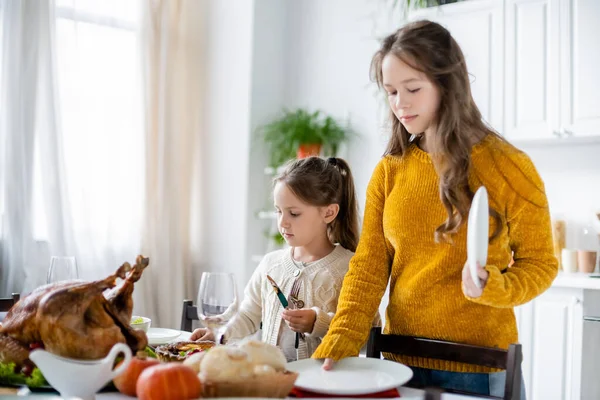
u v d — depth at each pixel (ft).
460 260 4.00
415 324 4.17
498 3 9.71
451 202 3.92
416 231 4.16
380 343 4.17
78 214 11.34
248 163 12.05
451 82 3.95
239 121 12.23
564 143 9.86
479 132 4.09
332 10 12.42
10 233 10.41
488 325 4.00
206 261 12.65
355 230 5.82
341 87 12.19
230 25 12.51
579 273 9.29
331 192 5.56
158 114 12.30
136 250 11.98
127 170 11.98
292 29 12.94
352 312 4.12
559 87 9.24
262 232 12.32
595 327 8.43
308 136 11.44
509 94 9.64
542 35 9.39
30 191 10.55
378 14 11.70
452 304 4.02
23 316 3.26
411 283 4.17
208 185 12.69
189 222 12.90
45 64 10.78
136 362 2.98
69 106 11.30
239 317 5.81
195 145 12.91
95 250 11.48
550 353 8.87
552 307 8.89
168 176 12.27
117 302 3.35
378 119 11.46
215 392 2.80
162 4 12.37
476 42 9.92
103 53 11.71
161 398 2.63
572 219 10.00
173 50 12.63
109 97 11.77
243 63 12.23
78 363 2.93
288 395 3.19
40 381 3.24
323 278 5.41
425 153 4.25
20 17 10.52
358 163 11.85
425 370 4.15
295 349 5.28
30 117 10.59
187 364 3.00
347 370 3.63
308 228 5.47
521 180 3.91
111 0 11.80
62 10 11.22
